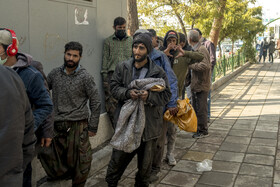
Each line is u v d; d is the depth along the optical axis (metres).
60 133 3.54
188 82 5.98
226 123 6.93
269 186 3.98
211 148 5.37
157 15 12.16
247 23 16.53
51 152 3.56
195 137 5.91
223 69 13.46
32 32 3.88
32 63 2.99
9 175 1.76
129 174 4.40
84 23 4.85
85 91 3.58
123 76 3.39
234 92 10.87
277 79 13.77
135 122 3.25
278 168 4.52
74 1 4.59
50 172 3.63
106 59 5.30
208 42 6.87
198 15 11.02
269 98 9.66
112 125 5.52
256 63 21.69
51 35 4.18
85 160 3.59
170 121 4.12
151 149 3.42
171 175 4.36
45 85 3.01
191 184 4.09
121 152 3.36
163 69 3.80
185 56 4.44
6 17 3.51
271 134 6.07
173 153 5.07
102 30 5.33
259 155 5.01
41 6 3.99
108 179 3.47
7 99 1.74
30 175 3.01
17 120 1.78
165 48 4.63
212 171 4.45
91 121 3.60
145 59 3.37
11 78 1.82
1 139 1.71
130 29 7.84
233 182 4.11
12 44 2.58
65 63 3.47
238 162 4.75
